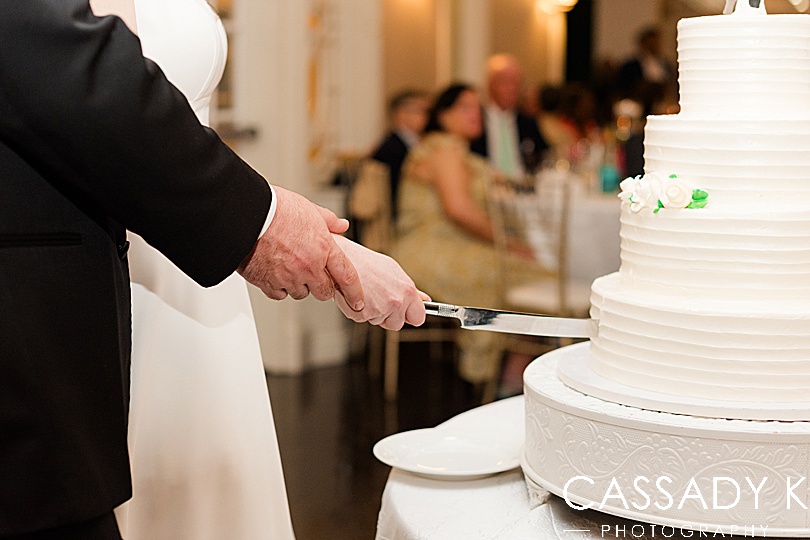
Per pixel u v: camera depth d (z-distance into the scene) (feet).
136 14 4.59
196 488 5.16
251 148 17.25
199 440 5.13
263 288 4.15
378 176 16.34
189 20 4.75
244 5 16.84
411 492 5.22
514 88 22.09
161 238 3.54
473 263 15.80
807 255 4.40
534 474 4.84
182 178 3.42
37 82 3.14
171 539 5.19
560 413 4.59
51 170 3.38
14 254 3.27
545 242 14.37
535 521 4.66
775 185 4.47
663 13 36.65
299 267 4.03
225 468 5.20
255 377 5.33
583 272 15.06
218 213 3.60
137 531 5.13
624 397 4.48
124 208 3.41
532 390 4.85
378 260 4.50
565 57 36.68
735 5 4.79
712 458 4.15
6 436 3.23
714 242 4.43
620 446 4.34
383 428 14.05
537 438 4.83
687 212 4.48
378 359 17.49
